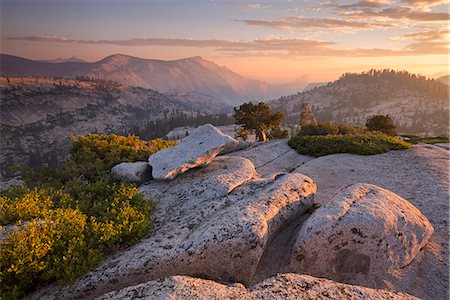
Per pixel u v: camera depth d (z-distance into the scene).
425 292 9.01
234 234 8.75
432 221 12.68
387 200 11.07
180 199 12.51
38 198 11.30
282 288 6.98
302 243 9.64
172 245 8.79
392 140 26.81
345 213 9.98
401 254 9.83
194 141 15.56
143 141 21.81
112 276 7.92
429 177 17.84
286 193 11.74
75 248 8.17
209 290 6.83
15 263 7.33
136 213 10.28
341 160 23.44
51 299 7.51
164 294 6.66
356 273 9.56
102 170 16.06
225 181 13.13
